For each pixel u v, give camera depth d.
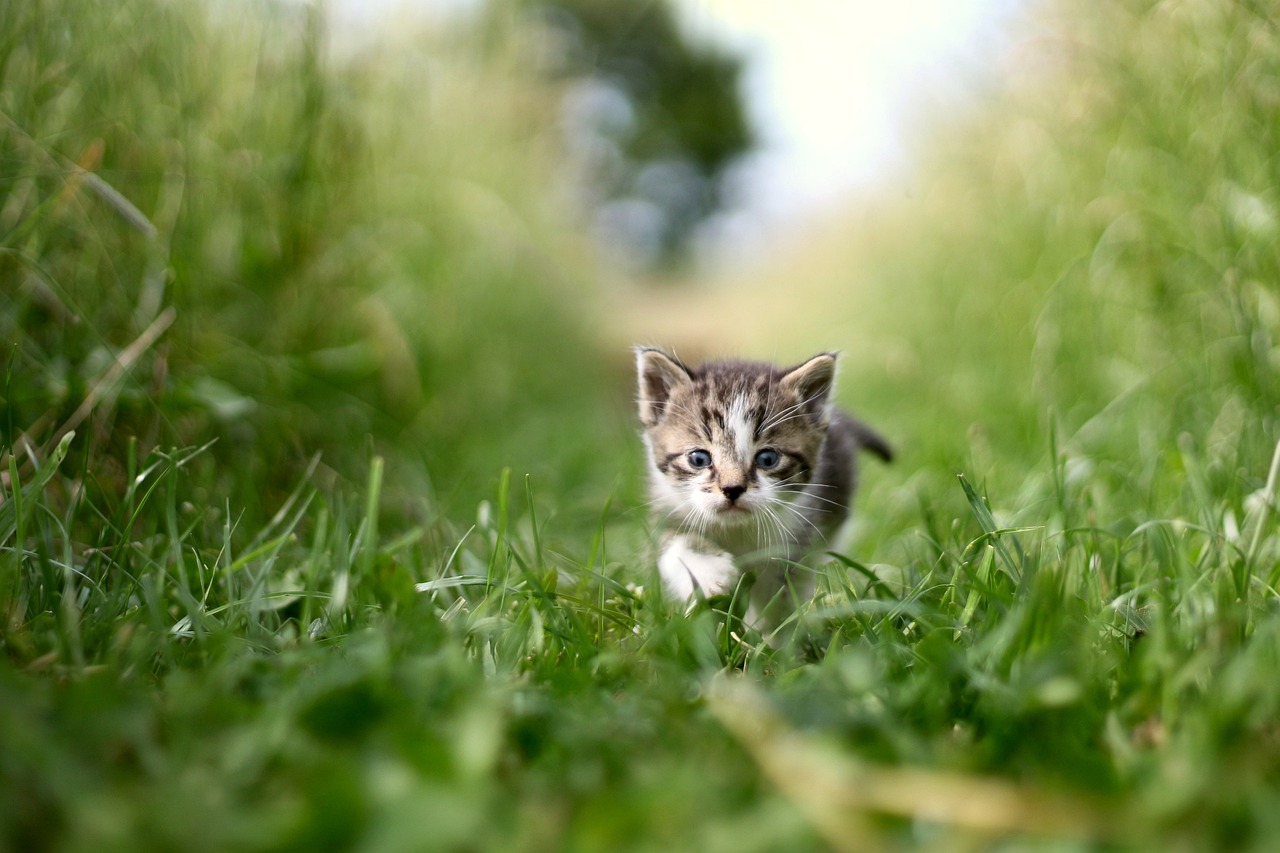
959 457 0.98
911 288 1.31
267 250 0.97
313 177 0.99
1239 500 0.83
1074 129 1.03
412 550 0.86
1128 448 0.93
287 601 0.80
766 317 2.15
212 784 0.61
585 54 4.64
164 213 0.93
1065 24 1.03
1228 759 0.64
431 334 1.11
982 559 0.81
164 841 0.52
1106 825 0.55
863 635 0.78
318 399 0.97
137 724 0.66
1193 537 0.83
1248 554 0.80
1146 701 0.73
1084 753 0.67
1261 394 0.88
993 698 0.72
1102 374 0.98
